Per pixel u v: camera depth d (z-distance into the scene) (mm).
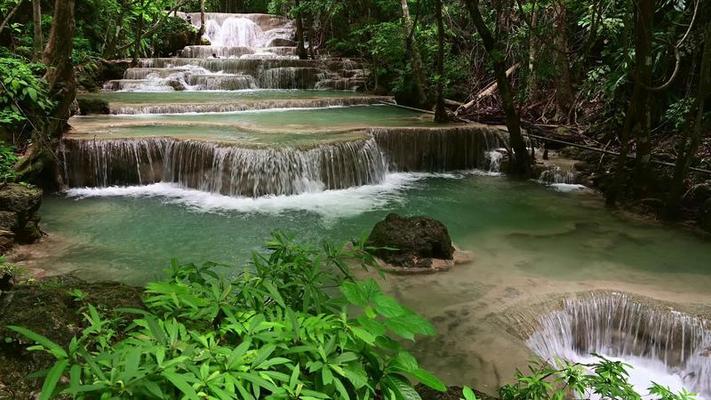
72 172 8469
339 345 1697
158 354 1458
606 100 10617
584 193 8938
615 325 4695
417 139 10289
